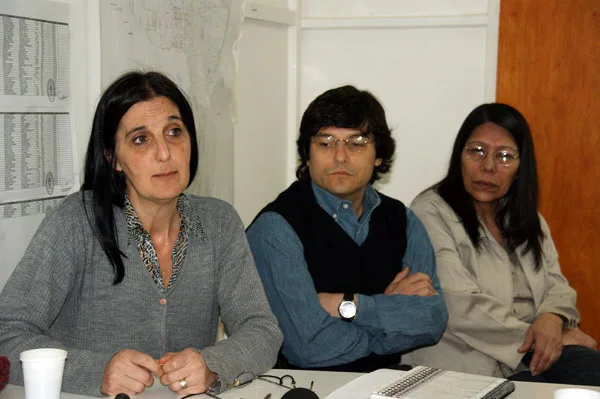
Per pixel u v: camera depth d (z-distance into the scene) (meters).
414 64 3.15
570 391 1.20
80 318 1.56
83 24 1.83
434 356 2.18
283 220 1.96
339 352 1.84
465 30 3.07
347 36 3.21
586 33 2.91
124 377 1.31
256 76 2.85
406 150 3.20
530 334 2.15
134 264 1.55
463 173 2.29
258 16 2.77
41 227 1.54
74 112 1.83
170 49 2.16
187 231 1.64
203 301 1.65
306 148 2.06
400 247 2.11
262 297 1.66
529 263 2.33
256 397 1.36
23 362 1.19
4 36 1.60
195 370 1.34
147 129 1.50
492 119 2.26
